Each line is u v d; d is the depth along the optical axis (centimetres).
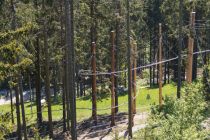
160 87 3291
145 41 5847
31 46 2712
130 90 2675
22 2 2705
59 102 5150
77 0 2923
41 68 3491
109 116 3631
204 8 4206
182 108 1578
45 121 3675
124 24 3550
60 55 2864
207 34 4397
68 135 3114
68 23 1930
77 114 4000
